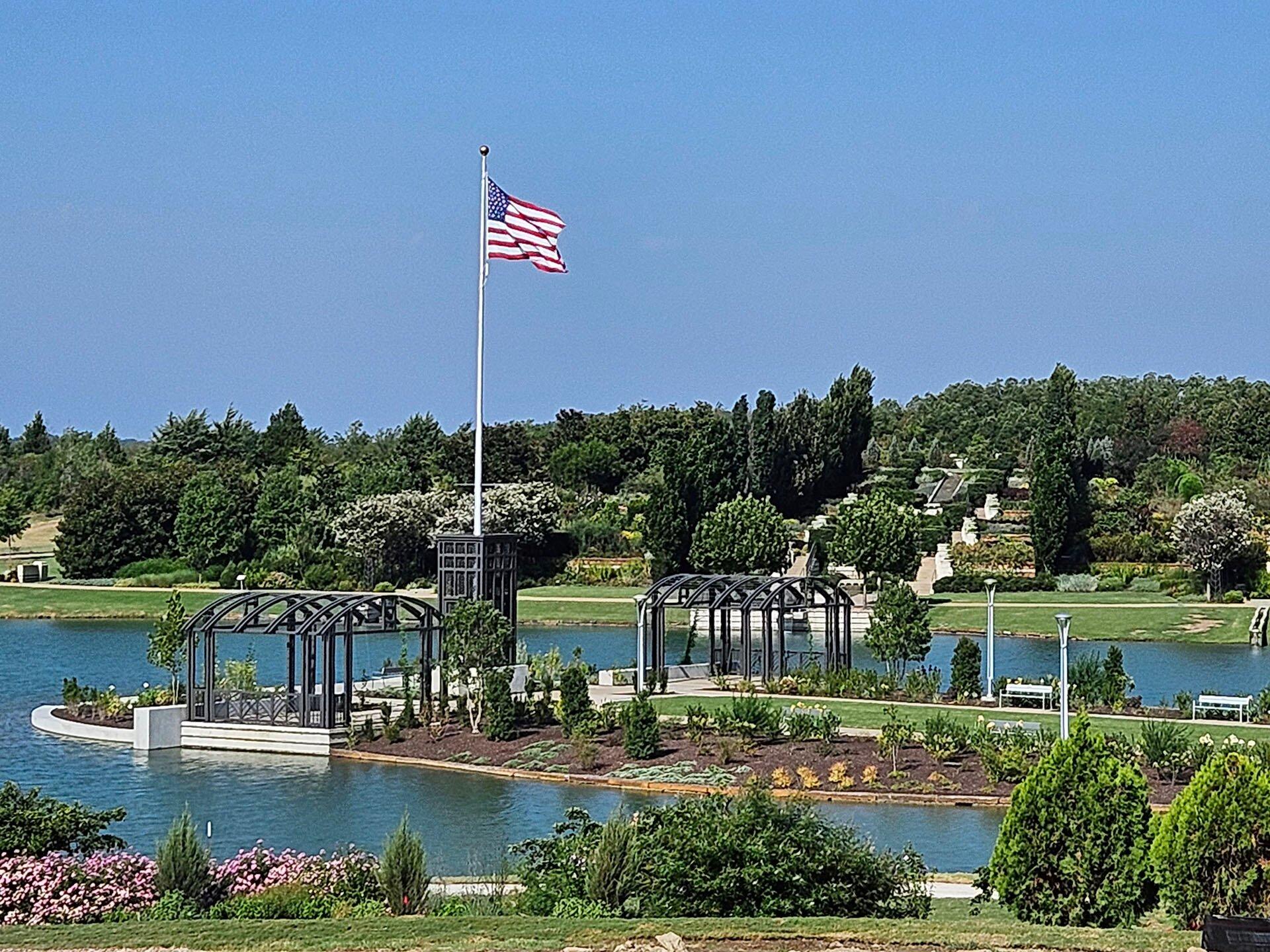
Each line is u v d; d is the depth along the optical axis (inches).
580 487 4645.7
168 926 733.3
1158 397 6254.9
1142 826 751.7
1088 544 3641.7
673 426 4906.5
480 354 2074.3
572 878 814.5
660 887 767.7
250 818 1314.0
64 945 706.8
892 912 769.6
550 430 5315.0
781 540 3339.1
